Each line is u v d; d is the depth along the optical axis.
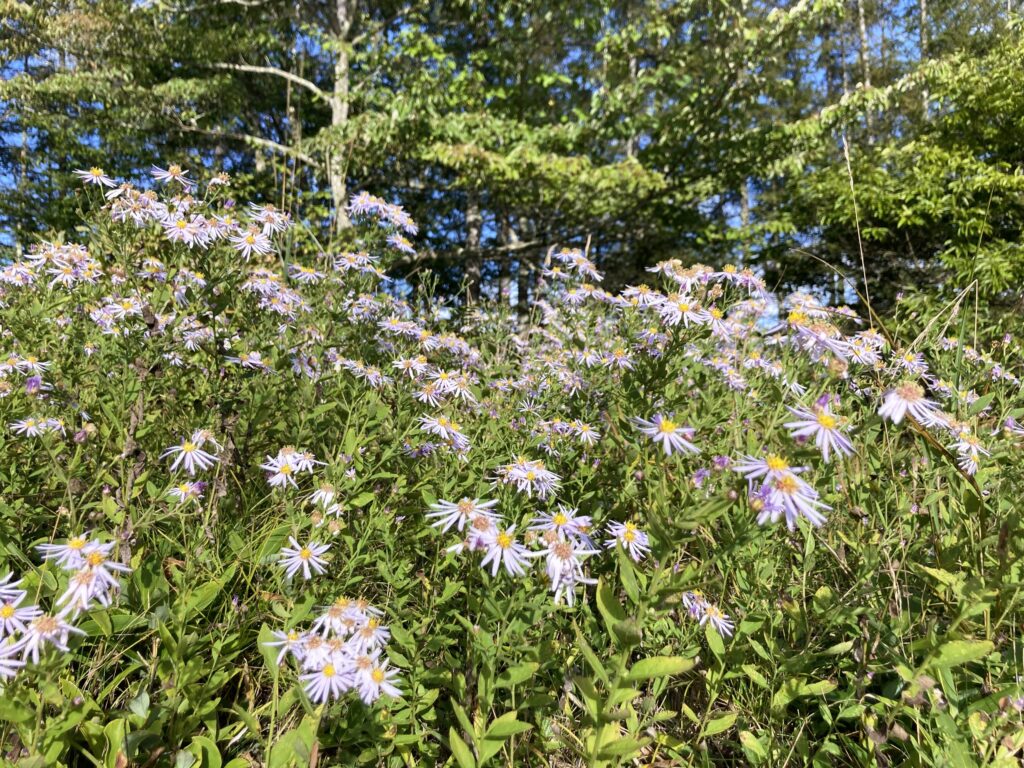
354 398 2.40
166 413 2.57
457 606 1.86
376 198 3.31
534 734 1.66
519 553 1.54
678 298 2.30
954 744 1.37
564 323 3.38
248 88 13.69
